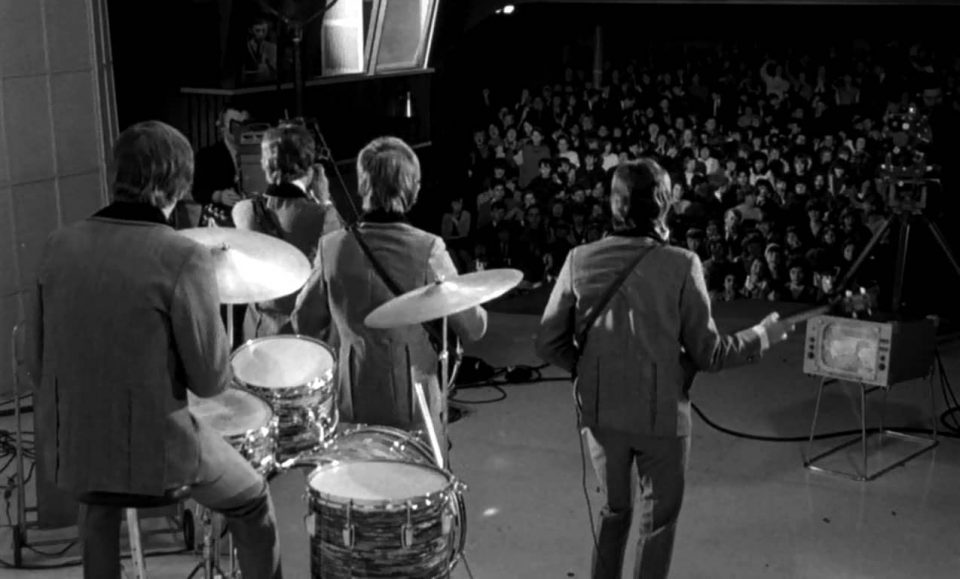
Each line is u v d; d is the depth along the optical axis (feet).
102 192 20.18
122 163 8.06
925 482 15.65
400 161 10.63
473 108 41.14
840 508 14.70
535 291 30.40
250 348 10.79
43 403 8.22
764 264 28.91
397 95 31.50
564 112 39.96
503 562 12.97
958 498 15.10
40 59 18.81
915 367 15.97
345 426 10.95
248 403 9.85
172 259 7.97
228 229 10.34
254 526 9.03
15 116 18.51
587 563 13.01
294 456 10.19
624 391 9.91
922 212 19.58
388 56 30.71
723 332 24.34
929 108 35.65
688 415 10.07
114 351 7.91
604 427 10.03
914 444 17.11
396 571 8.85
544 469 15.97
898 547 13.55
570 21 44.73
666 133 37.04
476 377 19.81
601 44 44.83
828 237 29.17
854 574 12.78
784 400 19.11
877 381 15.58
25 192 18.83
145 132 8.07
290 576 12.43
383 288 10.52
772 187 32.50
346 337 10.76
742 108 39.14
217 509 8.80
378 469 9.60
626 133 37.70
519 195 35.29
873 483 15.57
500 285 9.90
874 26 41.78
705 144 36.19
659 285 9.80
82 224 8.17
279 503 14.48
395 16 30.50
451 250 32.86
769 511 14.56
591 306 10.02
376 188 10.64
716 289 29.40
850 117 37.78
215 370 8.13
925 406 18.84
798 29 42.86
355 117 29.55
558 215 34.09
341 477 9.41
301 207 12.99
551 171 36.47
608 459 10.19
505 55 43.34
